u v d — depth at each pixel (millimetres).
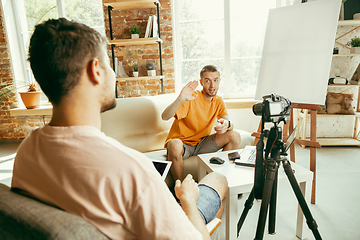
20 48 3977
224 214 1711
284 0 3387
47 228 410
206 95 1992
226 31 3490
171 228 492
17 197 461
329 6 1879
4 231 432
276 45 2148
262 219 1149
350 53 3000
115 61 3434
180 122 2010
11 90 3846
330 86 3078
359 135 3330
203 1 3488
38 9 3855
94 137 478
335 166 2512
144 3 3195
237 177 1349
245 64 3584
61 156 468
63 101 481
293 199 1895
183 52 3635
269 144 1167
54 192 473
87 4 3791
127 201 473
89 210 458
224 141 1938
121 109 2123
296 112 3561
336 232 1474
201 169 1725
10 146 3842
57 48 453
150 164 526
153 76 3307
